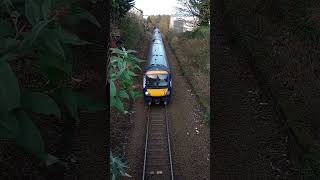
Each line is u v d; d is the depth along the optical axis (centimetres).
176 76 2411
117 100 385
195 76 2170
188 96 1959
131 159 1215
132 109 1714
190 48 2677
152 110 1769
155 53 2314
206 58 2277
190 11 2789
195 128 1498
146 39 3731
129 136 1394
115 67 429
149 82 1797
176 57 2941
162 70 1836
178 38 3675
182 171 1152
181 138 1403
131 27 2439
